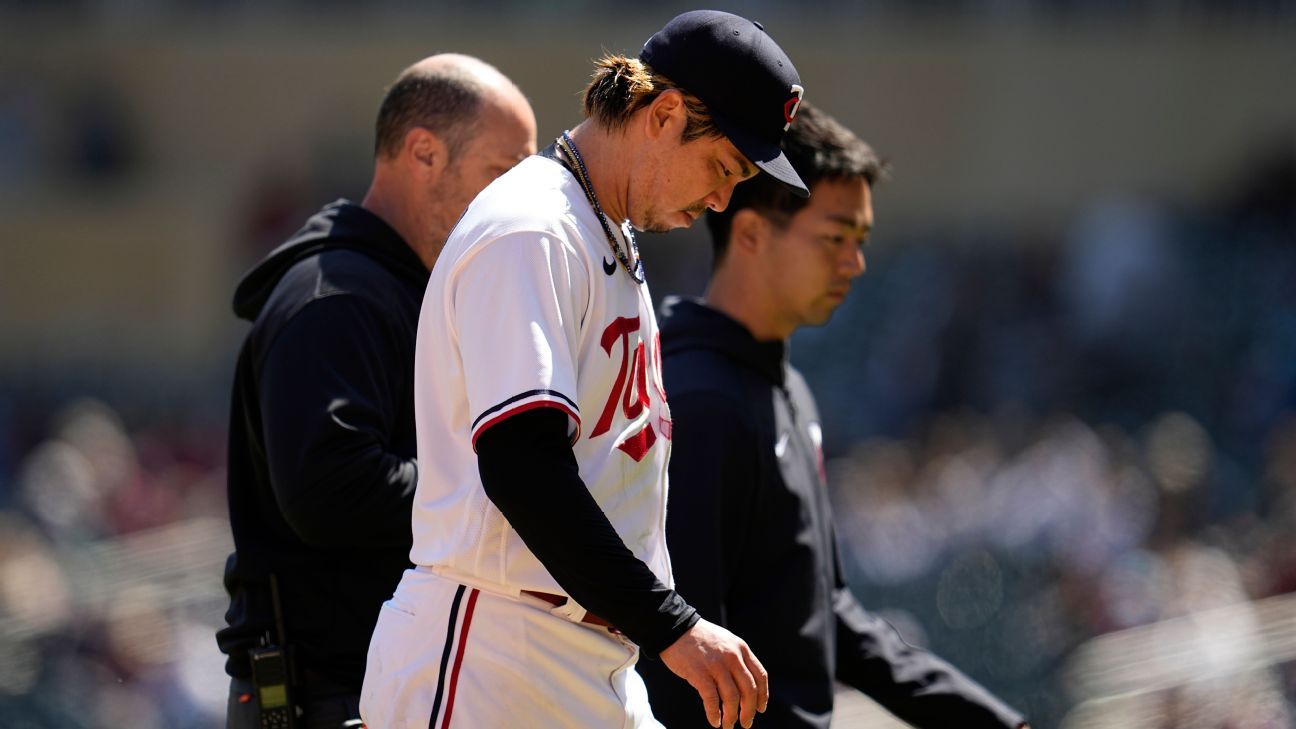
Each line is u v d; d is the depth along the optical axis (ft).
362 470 33.40
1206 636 73.82
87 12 207.72
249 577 35.22
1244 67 217.15
